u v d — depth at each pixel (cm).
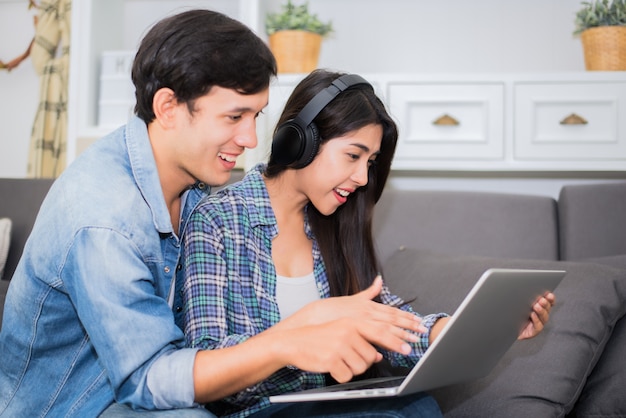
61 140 228
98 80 200
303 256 122
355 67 207
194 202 109
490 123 173
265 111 179
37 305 86
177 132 87
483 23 201
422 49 204
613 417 118
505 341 94
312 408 93
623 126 168
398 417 85
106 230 80
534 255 167
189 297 103
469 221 171
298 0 209
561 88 171
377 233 174
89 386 87
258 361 78
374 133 112
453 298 137
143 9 220
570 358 118
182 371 78
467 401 117
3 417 89
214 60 83
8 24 247
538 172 194
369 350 80
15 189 188
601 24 175
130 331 78
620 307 127
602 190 166
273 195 121
